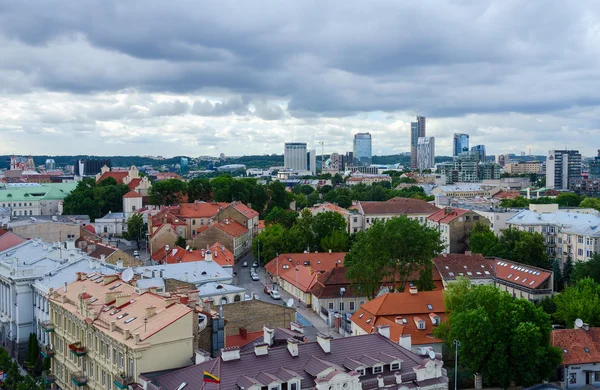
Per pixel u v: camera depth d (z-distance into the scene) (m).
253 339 92.75
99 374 86.75
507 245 198.75
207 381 68.94
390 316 123.81
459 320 105.69
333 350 78.50
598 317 126.19
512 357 103.25
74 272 125.88
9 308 128.25
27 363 116.69
